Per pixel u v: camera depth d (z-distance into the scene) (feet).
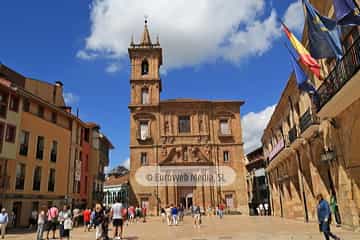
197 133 149.18
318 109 46.42
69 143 114.01
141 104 151.94
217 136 149.79
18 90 85.71
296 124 79.56
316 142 60.95
